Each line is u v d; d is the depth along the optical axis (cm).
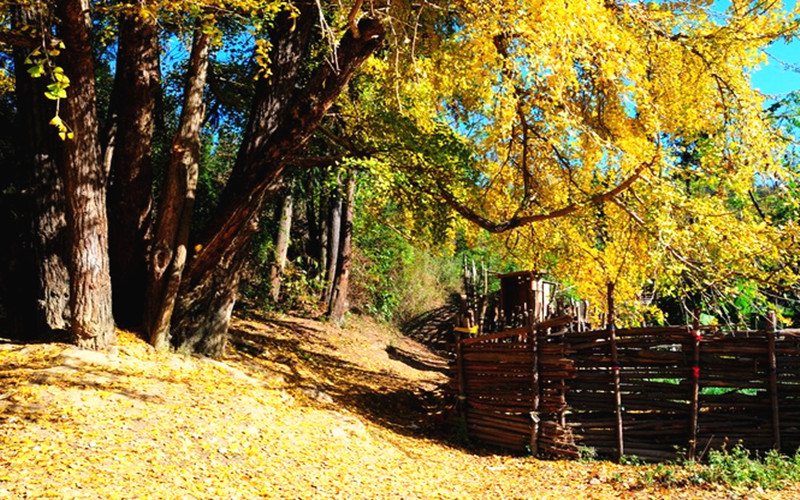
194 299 1012
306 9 1048
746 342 841
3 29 738
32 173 894
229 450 655
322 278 1966
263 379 1029
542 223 1116
